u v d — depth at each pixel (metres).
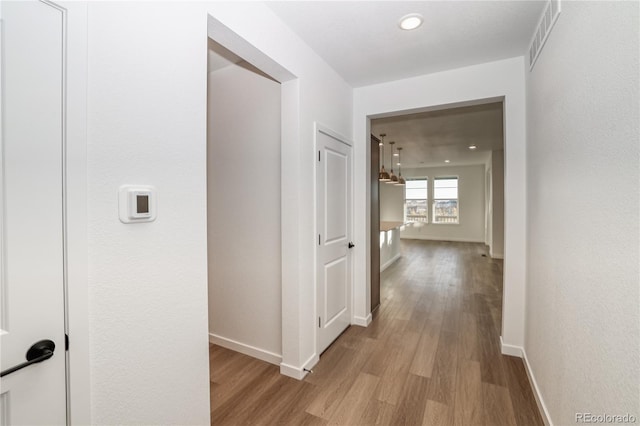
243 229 2.50
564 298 1.42
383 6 1.77
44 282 0.85
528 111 2.24
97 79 0.96
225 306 2.63
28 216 0.82
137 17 1.07
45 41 0.85
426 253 7.75
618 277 0.96
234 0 1.53
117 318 1.02
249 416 1.79
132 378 1.07
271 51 1.81
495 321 3.22
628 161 0.91
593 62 1.14
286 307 2.20
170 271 1.19
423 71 2.66
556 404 1.52
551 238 1.64
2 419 0.79
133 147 1.06
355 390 2.03
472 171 9.80
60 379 0.89
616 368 0.97
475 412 1.80
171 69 1.20
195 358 1.30
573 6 1.33
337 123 2.71
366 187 3.07
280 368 2.26
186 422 1.26
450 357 2.45
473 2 1.73
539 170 1.91
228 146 2.56
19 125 0.80
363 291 3.12
